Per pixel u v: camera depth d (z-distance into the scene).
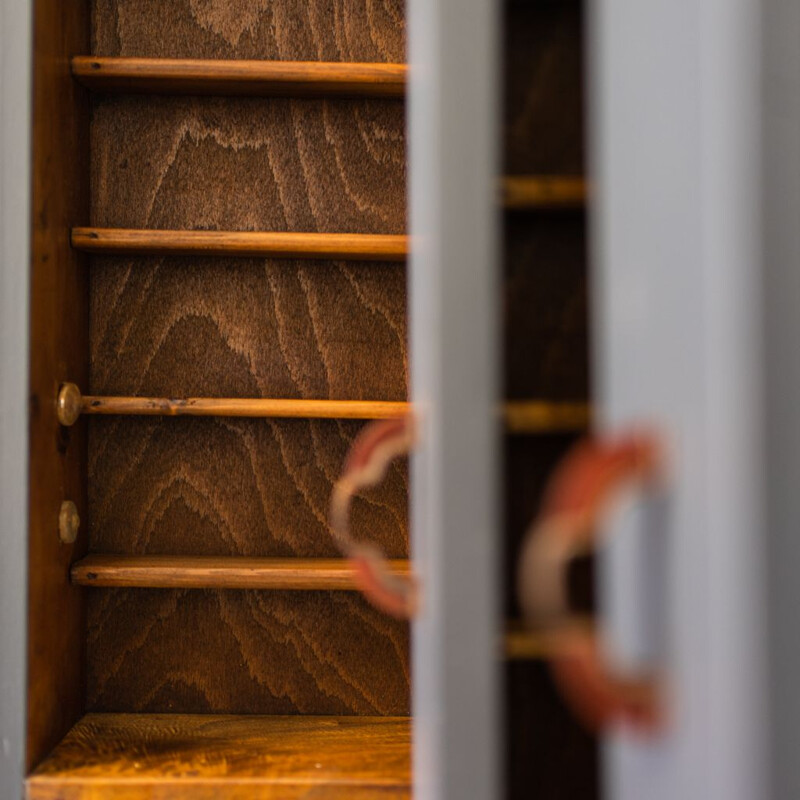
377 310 1.49
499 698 0.62
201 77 1.38
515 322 0.85
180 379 1.48
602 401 0.60
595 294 0.64
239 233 1.38
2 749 1.19
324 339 1.49
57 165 1.31
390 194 1.49
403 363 1.49
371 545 1.48
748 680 0.41
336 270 1.49
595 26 0.63
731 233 0.42
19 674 1.19
